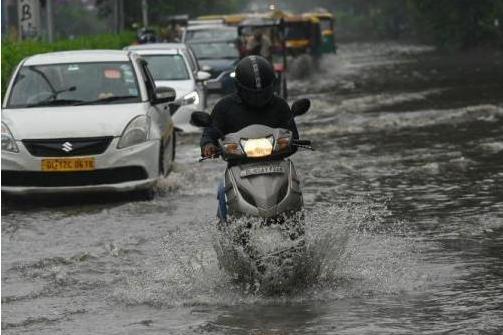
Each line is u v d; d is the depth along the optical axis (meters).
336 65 119.88
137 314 16.19
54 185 27.81
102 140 27.86
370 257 19.38
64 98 29.70
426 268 18.45
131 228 23.98
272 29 77.50
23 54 47.09
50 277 19.17
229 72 67.00
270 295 16.91
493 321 14.90
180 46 50.19
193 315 15.91
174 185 29.84
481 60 118.62
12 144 27.81
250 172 17.02
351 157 34.78
